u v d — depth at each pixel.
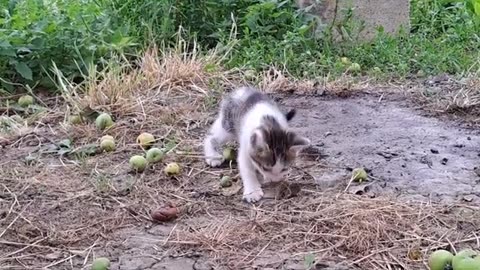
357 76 3.84
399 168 2.94
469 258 2.36
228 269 2.44
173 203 2.73
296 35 4.02
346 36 4.15
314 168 2.93
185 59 3.81
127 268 2.45
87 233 2.60
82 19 3.86
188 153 3.02
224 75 3.77
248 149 2.76
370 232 2.55
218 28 4.11
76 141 3.17
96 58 3.83
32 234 2.60
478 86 3.66
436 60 3.95
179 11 4.14
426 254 2.49
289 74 3.82
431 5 4.66
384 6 4.27
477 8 4.47
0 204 2.74
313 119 3.40
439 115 3.43
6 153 3.10
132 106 3.41
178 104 3.48
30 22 3.82
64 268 2.47
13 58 3.69
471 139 3.19
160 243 2.55
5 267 2.48
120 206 2.72
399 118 3.40
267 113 2.84
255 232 2.58
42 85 3.71
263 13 4.13
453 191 2.79
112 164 2.99
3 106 3.54
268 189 2.79
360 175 2.84
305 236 2.56
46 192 2.80
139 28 4.09
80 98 3.47
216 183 2.86
